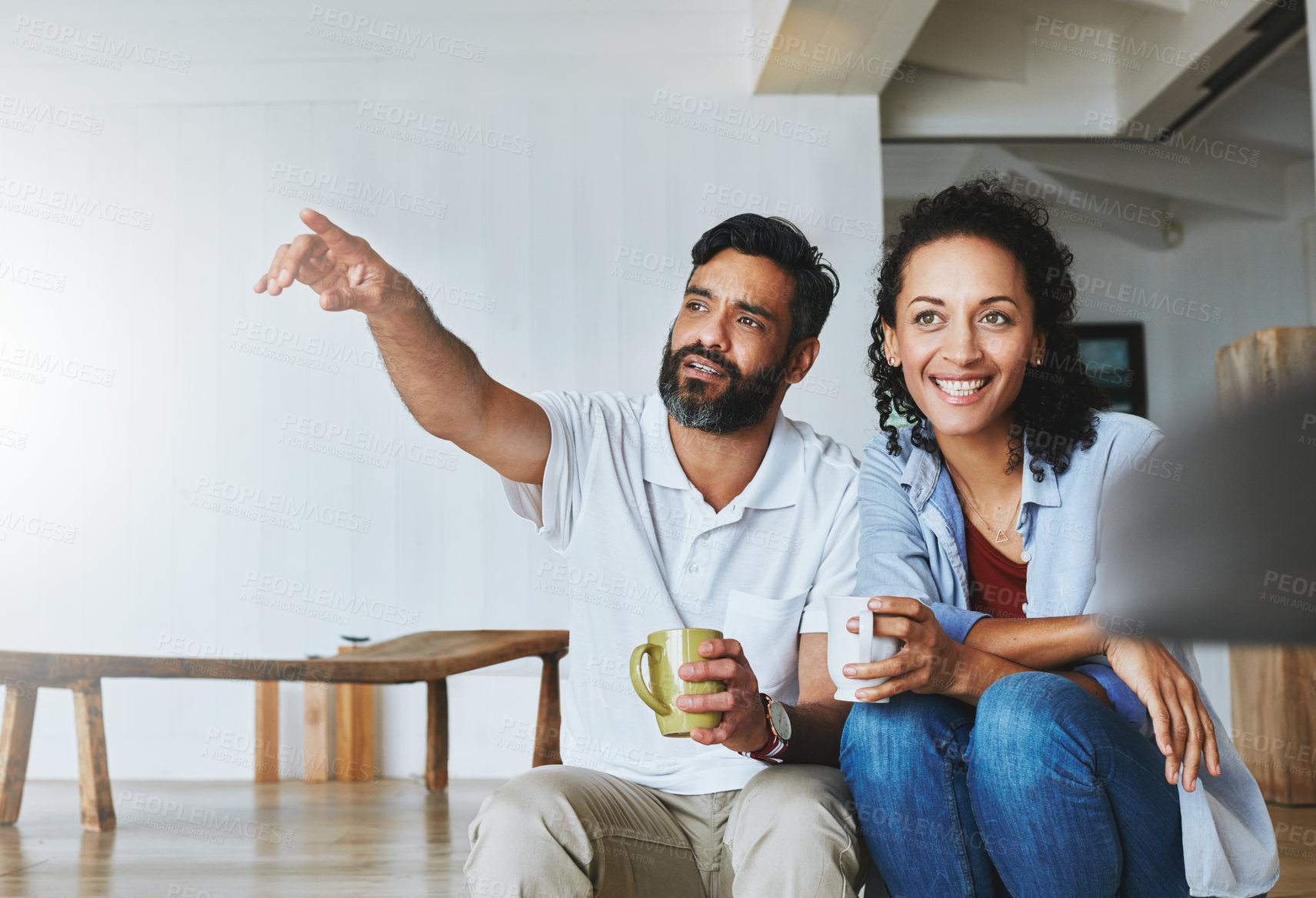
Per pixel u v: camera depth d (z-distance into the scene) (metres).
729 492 1.45
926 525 1.28
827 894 1.03
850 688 1.03
